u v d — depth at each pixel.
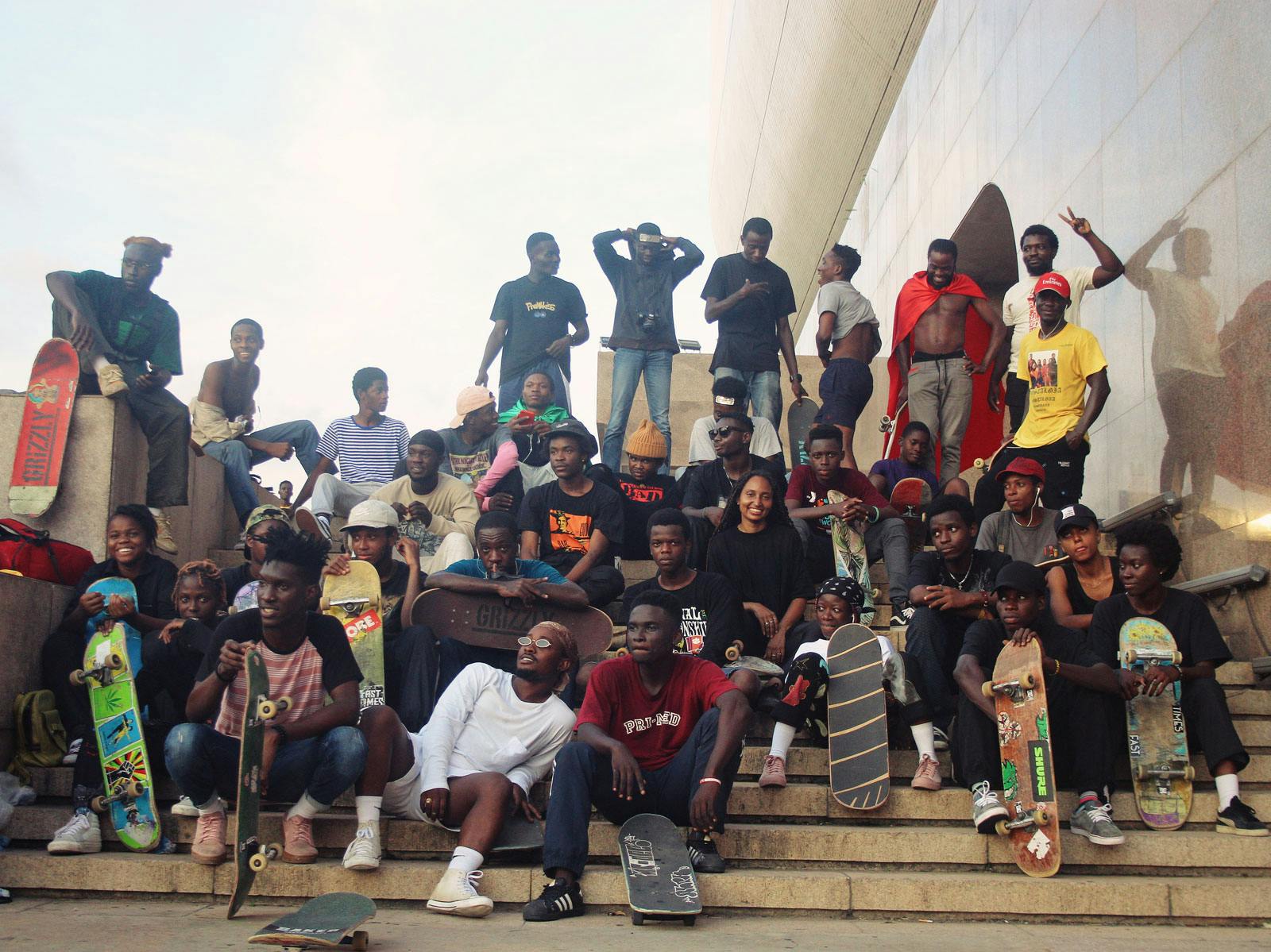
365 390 9.06
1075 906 4.48
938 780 5.14
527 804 4.85
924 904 4.51
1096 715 4.98
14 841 5.02
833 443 7.26
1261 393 6.47
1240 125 6.82
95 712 5.03
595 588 6.76
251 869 4.36
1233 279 6.85
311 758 4.71
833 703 5.24
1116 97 8.69
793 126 21.73
